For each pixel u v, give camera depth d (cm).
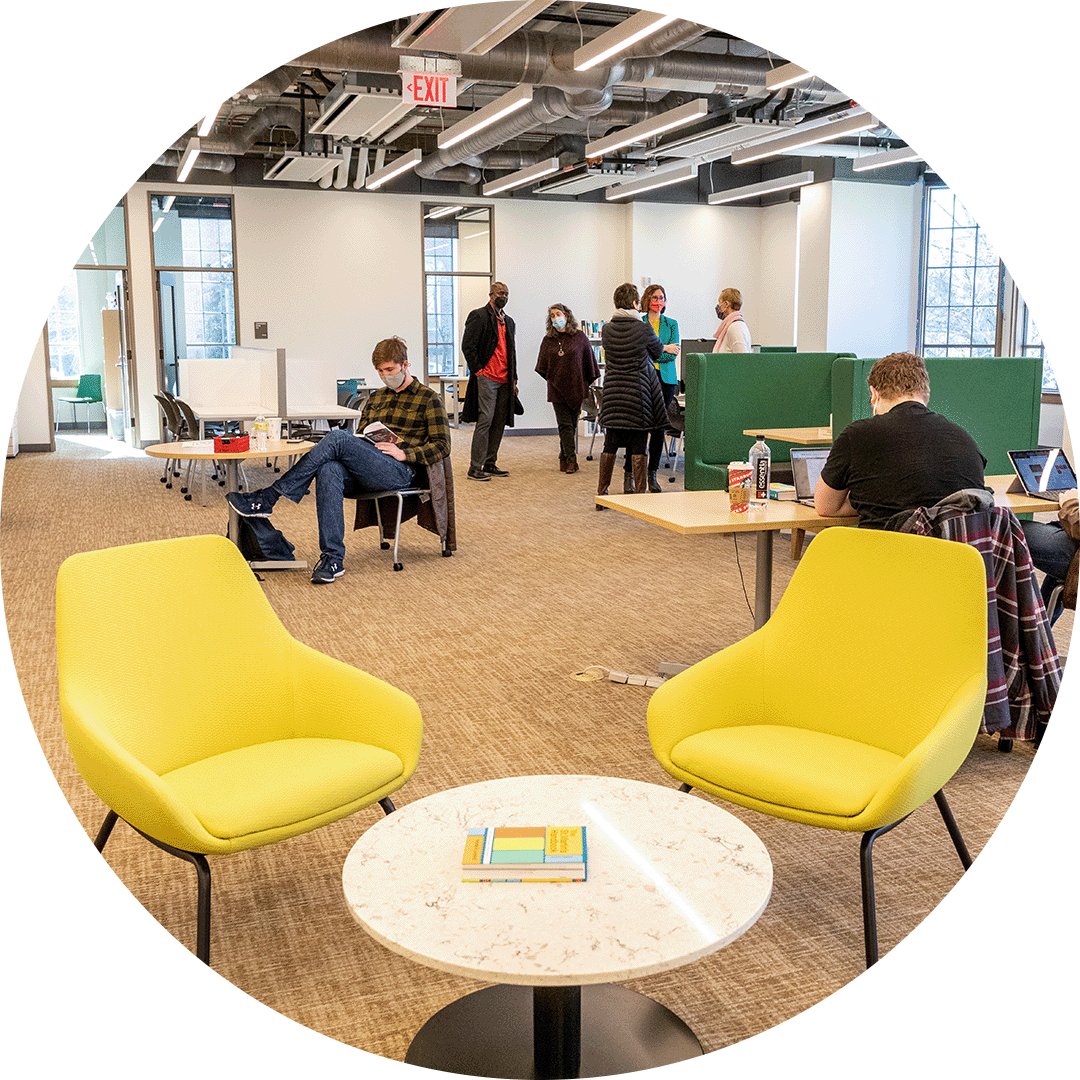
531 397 1495
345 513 813
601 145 1088
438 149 1198
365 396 1092
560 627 492
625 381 748
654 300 940
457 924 169
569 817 206
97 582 242
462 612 520
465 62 822
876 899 249
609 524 753
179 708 248
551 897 177
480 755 339
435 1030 204
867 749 247
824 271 1295
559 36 863
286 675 265
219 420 895
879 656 257
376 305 1422
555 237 1491
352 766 235
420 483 627
